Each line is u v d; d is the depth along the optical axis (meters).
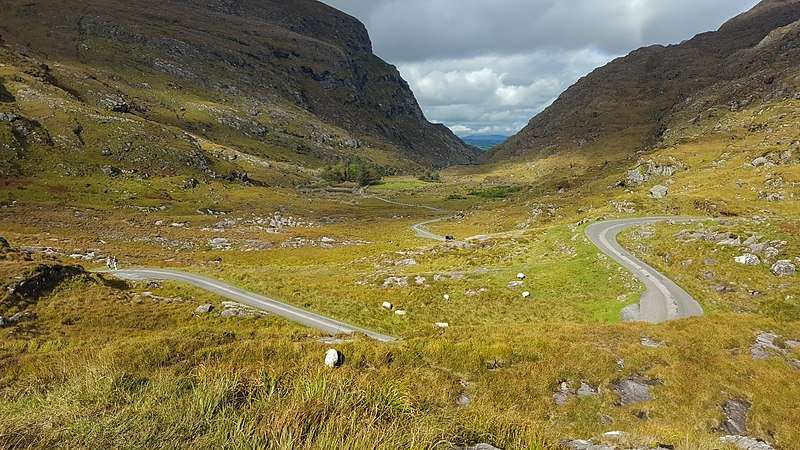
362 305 40.78
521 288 43.31
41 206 112.31
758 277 37.00
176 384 9.87
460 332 22.66
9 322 28.39
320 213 163.12
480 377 17.30
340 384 9.99
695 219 66.25
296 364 16.12
